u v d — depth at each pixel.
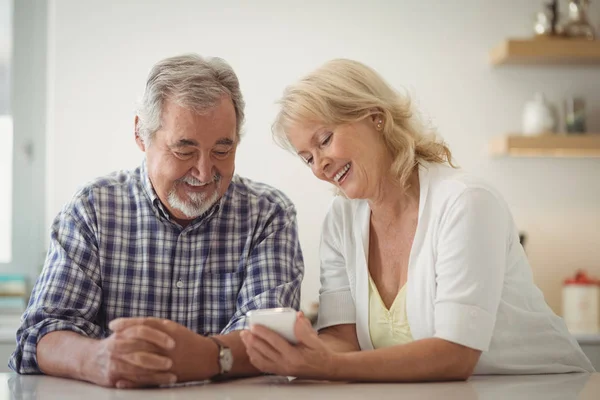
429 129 1.87
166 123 1.83
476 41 3.67
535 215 3.65
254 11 3.67
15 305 3.68
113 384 1.51
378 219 1.86
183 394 1.37
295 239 2.08
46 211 3.80
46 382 1.60
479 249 1.62
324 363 1.50
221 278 2.03
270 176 3.63
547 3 3.62
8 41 3.80
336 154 1.74
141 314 1.99
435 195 1.73
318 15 3.66
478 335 1.57
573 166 3.66
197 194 1.89
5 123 3.80
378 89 1.79
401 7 3.66
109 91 3.66
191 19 3.67
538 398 1.28
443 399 1.27
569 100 3.54
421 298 1.72
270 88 3.65
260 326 1.50
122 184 2.05
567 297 3.44
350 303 1.92
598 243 3.65
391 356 1.53
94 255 1.96
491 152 3.60
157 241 2.01
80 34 3.66
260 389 1.44
